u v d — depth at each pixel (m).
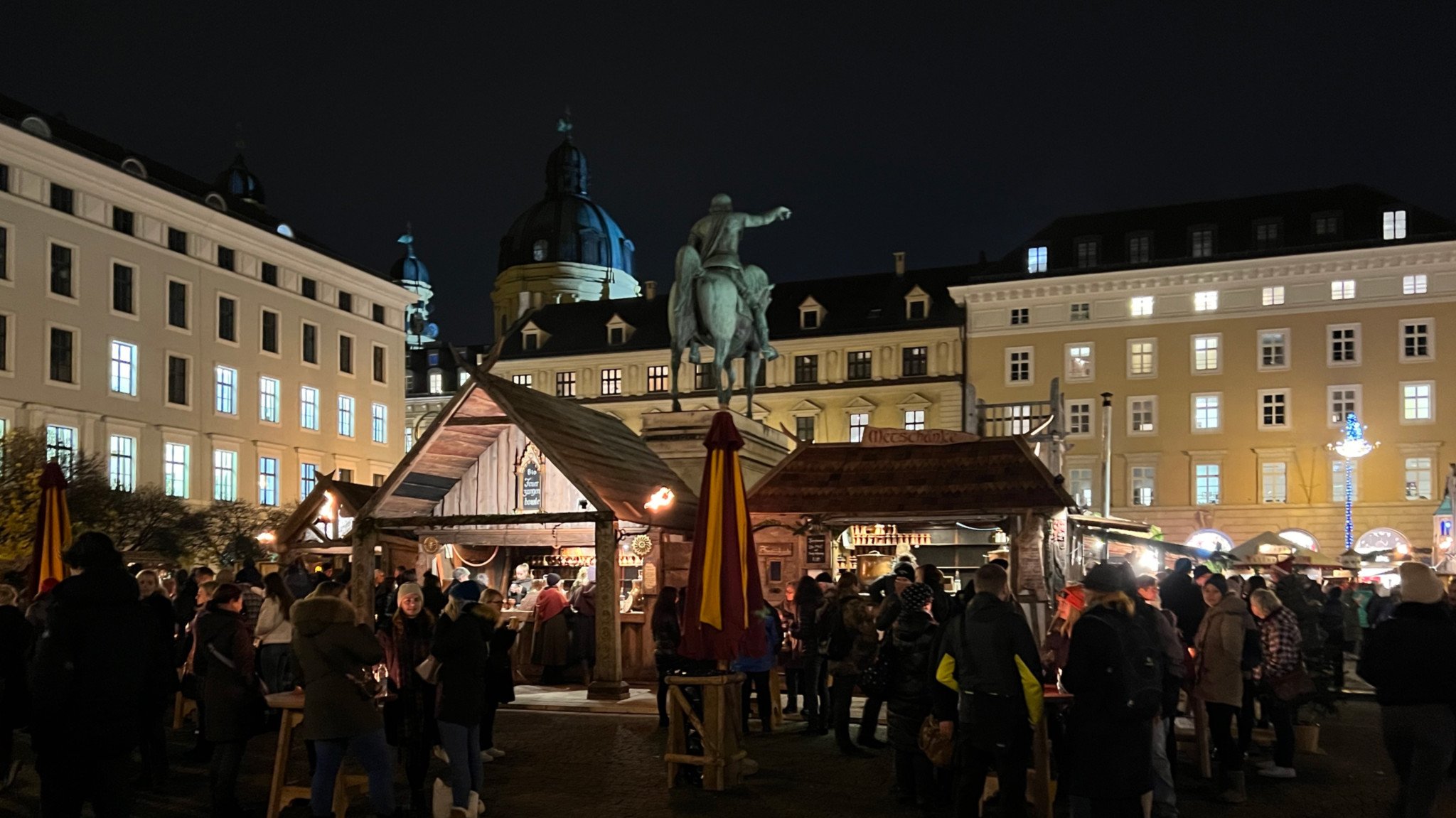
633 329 79.06
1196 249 64.81
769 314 75.88
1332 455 60.91
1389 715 8.95
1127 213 67.44
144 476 52.41
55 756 7.61
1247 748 13.55
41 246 48.28
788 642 17.59
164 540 46.28
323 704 9.28
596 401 78.00
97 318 50.72
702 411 24.72
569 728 16.06
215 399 57.03
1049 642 12.04
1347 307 61.25
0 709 10.79
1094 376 65.25
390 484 19.19
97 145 56.47
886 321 72.38
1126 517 63.84
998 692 9.07
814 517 20.58
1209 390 63.16
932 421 69.50
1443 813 11.12
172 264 55.03
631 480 20.28
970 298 68.00
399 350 72.44
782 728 16.50
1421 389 59.81
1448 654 8.80
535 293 91.06
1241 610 11.71
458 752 10.15
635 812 11.15
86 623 7.69
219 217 57.53
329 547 24.94
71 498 40.38
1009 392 66.94
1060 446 32.00
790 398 72.94
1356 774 13.09
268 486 60.22
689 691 12.43
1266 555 33.31
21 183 47.62
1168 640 10.38
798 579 20.70
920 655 10.94
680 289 25.45
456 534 21.48
